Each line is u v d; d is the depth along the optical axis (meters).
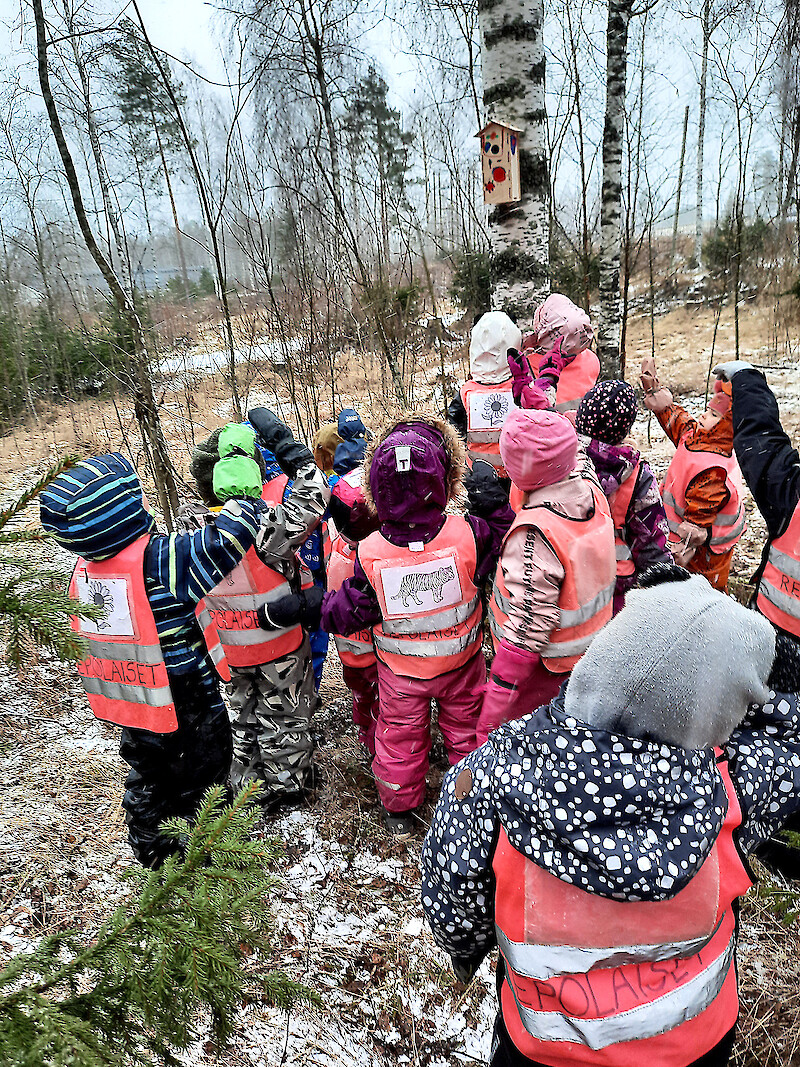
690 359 10.12
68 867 2.79
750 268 12.37
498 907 1.17
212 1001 1.19
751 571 4.67
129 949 1.14
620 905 1.09
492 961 2.38
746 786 1.17
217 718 2.51
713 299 12.89
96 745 3.53
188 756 2.47
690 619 1.05
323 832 2.95
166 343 8.38
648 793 1.02
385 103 7.54
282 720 2.95
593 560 2.20
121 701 2.39
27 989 1.05
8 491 6.39
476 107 6.72
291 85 6.32
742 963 2.22
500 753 1.17
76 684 4.00
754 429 2.51
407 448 2.43
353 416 3.68
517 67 4.18
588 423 2.78
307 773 3.18
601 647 1.10
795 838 1.43
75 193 3.96
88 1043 0.98
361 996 2.29
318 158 5.75
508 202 4.36
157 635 2.28
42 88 3.73
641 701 1.03
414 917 2.55
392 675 2.69
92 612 1.15
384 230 6.70
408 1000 2.27
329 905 2.61
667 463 6.45
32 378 9.76
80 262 9.01
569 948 1.10
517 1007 1.19
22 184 8.01
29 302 10.50
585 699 1.09
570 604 2.19
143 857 2.59
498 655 2.26
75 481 2.17
